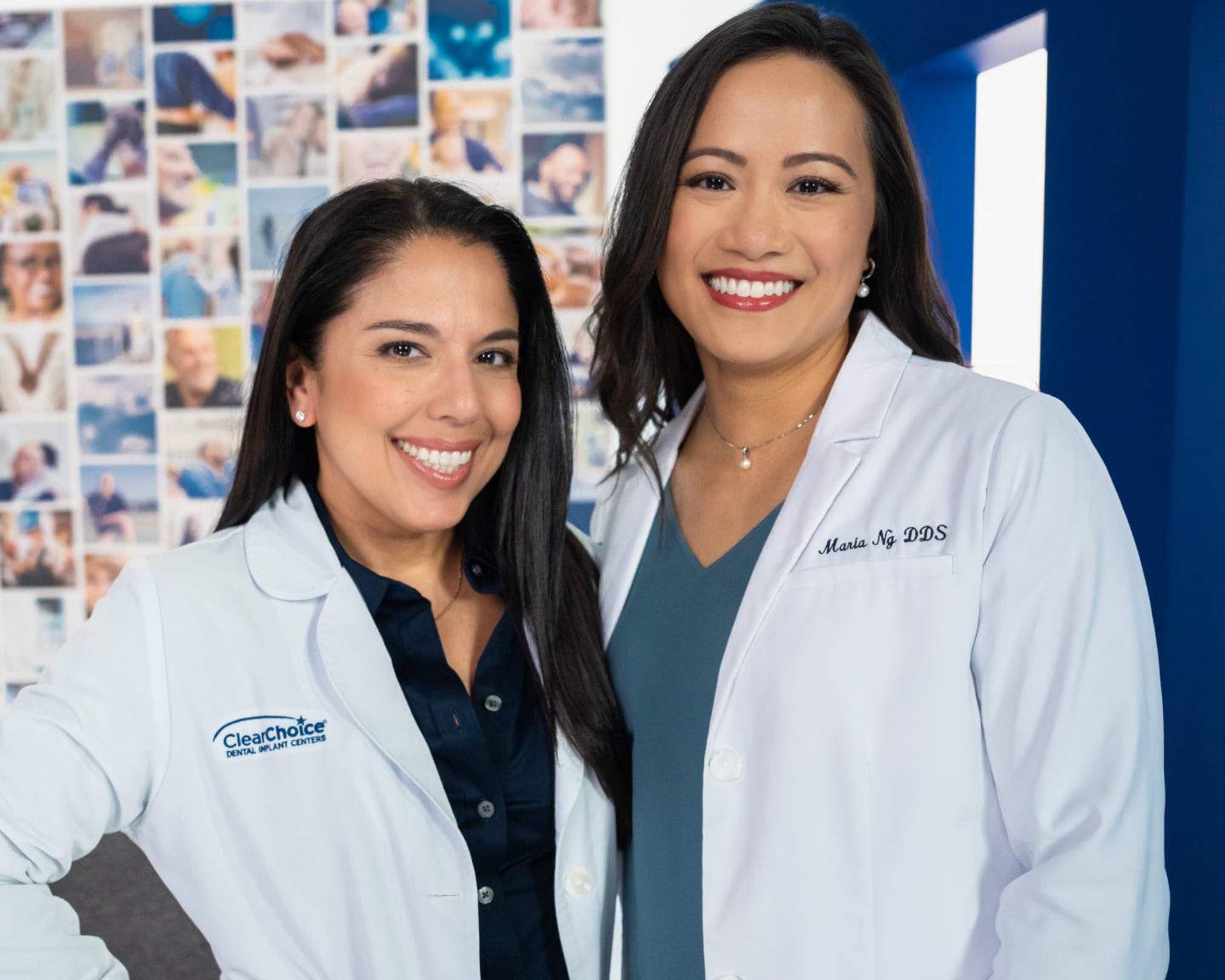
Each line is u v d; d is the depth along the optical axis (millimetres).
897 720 1174
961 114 2934
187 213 4520
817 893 1193
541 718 1369
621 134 4367
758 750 1236
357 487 1295
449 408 1235
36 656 4695
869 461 1272
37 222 4555
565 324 4398
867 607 1203
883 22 3012
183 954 2883
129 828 1245
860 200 1304
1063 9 2098
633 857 1366
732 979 1232
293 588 1272
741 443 1420
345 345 1257
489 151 4395
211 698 1206
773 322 1295
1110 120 1938
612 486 1625
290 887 1203
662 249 1357
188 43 4453
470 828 1277
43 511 4656
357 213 1246
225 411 4582
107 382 4602
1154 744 1097
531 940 1313
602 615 1443
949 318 1447
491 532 1409
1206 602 1722
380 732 1226
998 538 1149
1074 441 1154
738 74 1279
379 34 4395
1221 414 1749
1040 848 1104
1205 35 1697
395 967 1213
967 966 1162
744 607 1274
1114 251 1926
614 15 4324
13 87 4508
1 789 1098
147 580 1239
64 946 1122
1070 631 1095
